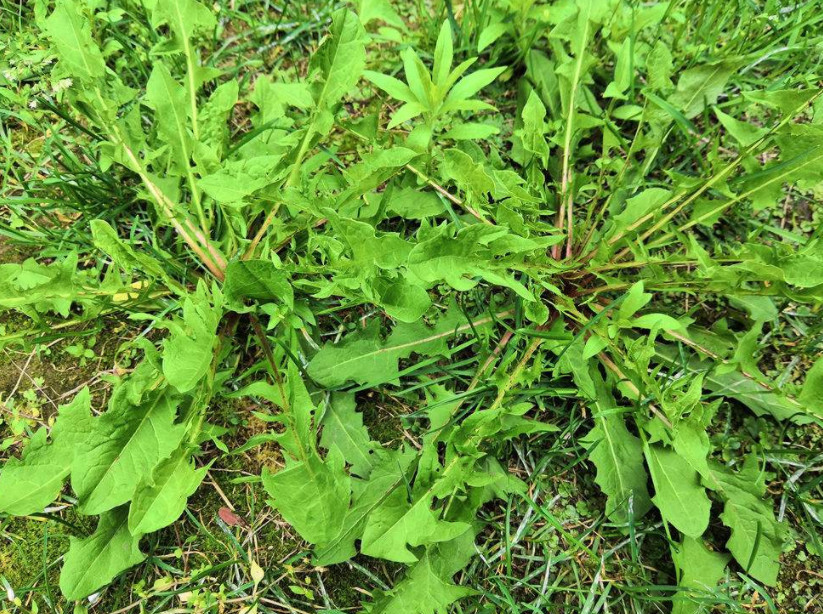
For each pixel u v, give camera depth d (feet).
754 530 1.33
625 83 1.48
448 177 1.38
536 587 1.34
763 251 1.28
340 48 1.26
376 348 1.39
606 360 1.42
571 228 1.51
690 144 1.60
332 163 1.60
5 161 1.58
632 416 1.45
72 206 1.48
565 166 1.53
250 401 1.43
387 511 1.17
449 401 1.36
